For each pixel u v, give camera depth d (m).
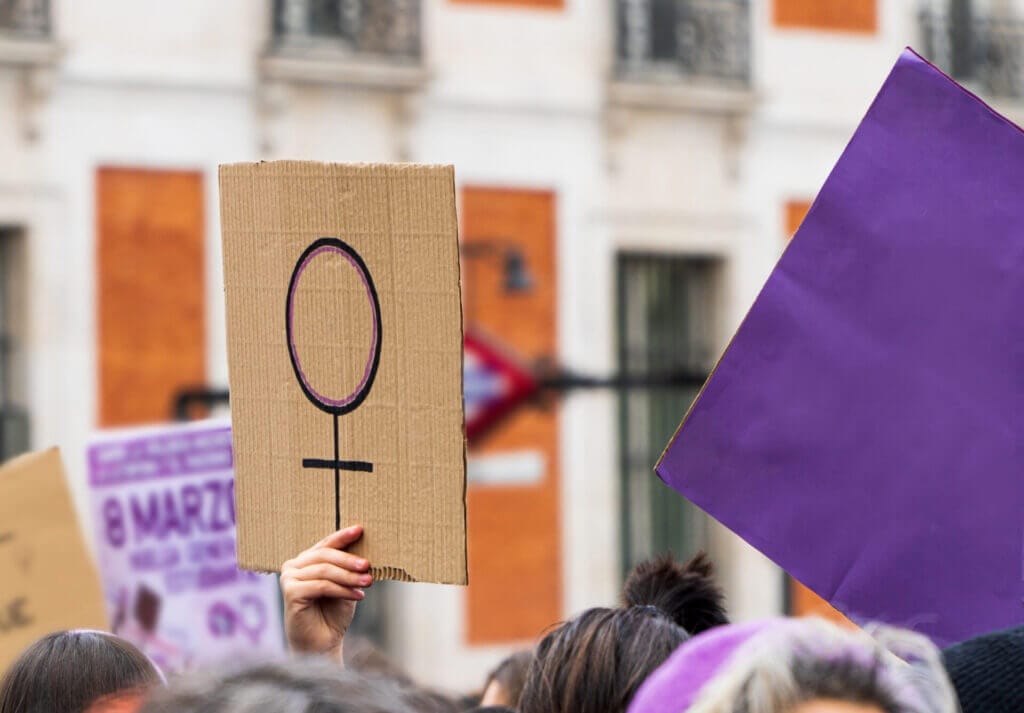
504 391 34.69
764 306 7.52
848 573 7.47
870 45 40.72
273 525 7.71
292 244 7.57
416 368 7.32
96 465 12.61
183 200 33.88
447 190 7.22
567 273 37.41
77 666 7.09
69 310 33.03
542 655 6.60
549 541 37.03
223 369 34.00
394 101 35.72
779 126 39.69
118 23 33.38
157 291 33.66
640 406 38.44
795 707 4.27
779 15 39.72
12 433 32.94
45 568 10.73
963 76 41.69
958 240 7.46
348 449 7.48
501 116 36.81
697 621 7.68
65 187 32.97
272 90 34.50
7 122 32.59
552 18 37.38
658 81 38.25
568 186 37.50
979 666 5.66
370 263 7.39
